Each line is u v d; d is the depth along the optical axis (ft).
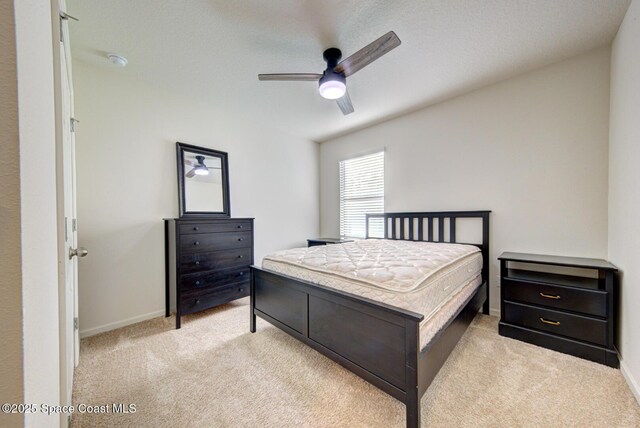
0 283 1.28
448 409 4.54
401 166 11.78
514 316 7.22
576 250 7.53
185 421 4.36
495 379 5.36
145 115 8.80
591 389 5.04
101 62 7.63
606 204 7.10
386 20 6.04
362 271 5.34
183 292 8.23
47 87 2.31
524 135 8.39
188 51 7.16
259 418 4.41
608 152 7.04
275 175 13.33
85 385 5.26
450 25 6.20
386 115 11.67
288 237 13.97
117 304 8.11
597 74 7.19
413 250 7.97
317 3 5.55
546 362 5.99
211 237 8.98
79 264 7.46
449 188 10.18
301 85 9.03
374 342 4.41
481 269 8.76
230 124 11.32
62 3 4.55
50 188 2.37
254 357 6.31
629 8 5.56
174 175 9.48
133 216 8.49
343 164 14.64
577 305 6.35
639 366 4.83
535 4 5.60
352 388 5.16
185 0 5.45
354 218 14.10
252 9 5.70
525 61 7.70
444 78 8.57
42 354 1.81
